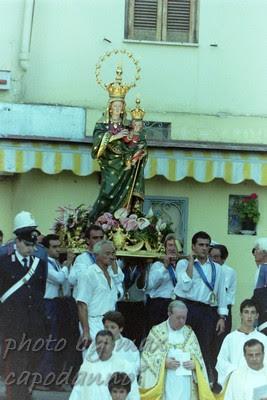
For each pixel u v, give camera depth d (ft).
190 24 75.31
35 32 73.72
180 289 55.01
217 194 73.77
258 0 75.41
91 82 74.13
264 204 73.97
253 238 73.97
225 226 73.77
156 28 75.10
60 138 69.56
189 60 74.95
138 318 60.39
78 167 69.51
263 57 75.31
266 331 50.88
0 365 47.32
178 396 45.60
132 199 64.64
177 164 70.13
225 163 70.54
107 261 51.16
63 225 62.49
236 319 73.46
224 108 75.05
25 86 73.41
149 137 74.33
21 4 73.00
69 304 53.11
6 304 46.60
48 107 73.26
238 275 73.92
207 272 55.11
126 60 74.64
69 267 59.52
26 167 68.95
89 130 73.72
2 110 72.79
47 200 72.79
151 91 74.59
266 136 75.00
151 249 62.03
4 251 47.19
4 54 72.84
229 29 75.31
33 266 47.06
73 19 74.13
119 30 74.54
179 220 73.51
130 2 75.05
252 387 42.80
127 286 61.21
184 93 74.84
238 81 75.10
